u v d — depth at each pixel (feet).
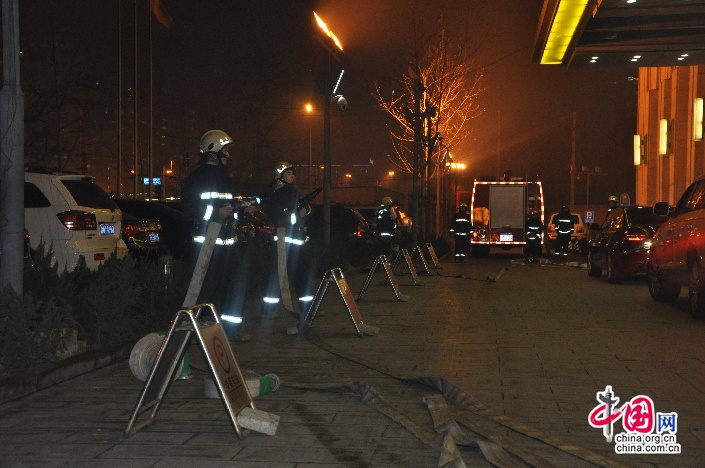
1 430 19.10
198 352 30.40
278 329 37.01
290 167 38.68
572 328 37.22
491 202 116.57
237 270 32.83
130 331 31.35
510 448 17.10
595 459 16.43
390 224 75.20
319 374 26.07
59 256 39.52
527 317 41.63
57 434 18.71
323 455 16.96
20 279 27.30
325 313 43.47
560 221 105.09
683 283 43.47
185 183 32.14
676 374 25.93
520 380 24.99
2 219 27.04
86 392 23.31
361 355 29.76
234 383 19.01
